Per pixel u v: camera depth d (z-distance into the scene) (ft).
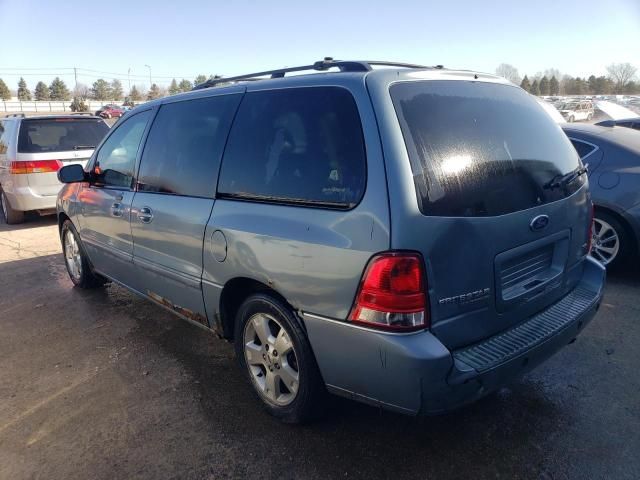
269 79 9.69
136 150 12.67
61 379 11.39
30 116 28.04
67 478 8.25
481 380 7.41
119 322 14.47
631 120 30.89
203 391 10.69
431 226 7.14
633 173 15.99
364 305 7.31
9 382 11.34
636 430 9.02
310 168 8.27
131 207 12.39
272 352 9.23
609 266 16.70
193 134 10.87
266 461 8.49
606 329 12.97
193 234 10.25
